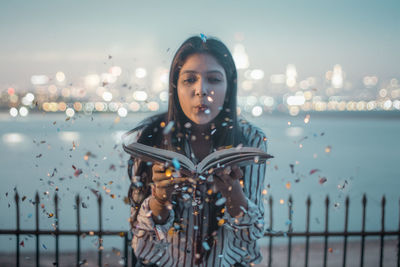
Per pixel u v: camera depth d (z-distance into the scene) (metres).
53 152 16.14
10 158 16.56
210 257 1.45
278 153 21.47
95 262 4.77
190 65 1.37
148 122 1.61
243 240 1.44
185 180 1.30
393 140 32.38
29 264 4.77
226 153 1.31
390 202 10.16
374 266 5.27
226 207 1.41
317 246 6.31
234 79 1.46
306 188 10.99
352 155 21.67
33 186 9.73
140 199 1.50
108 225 4.74
